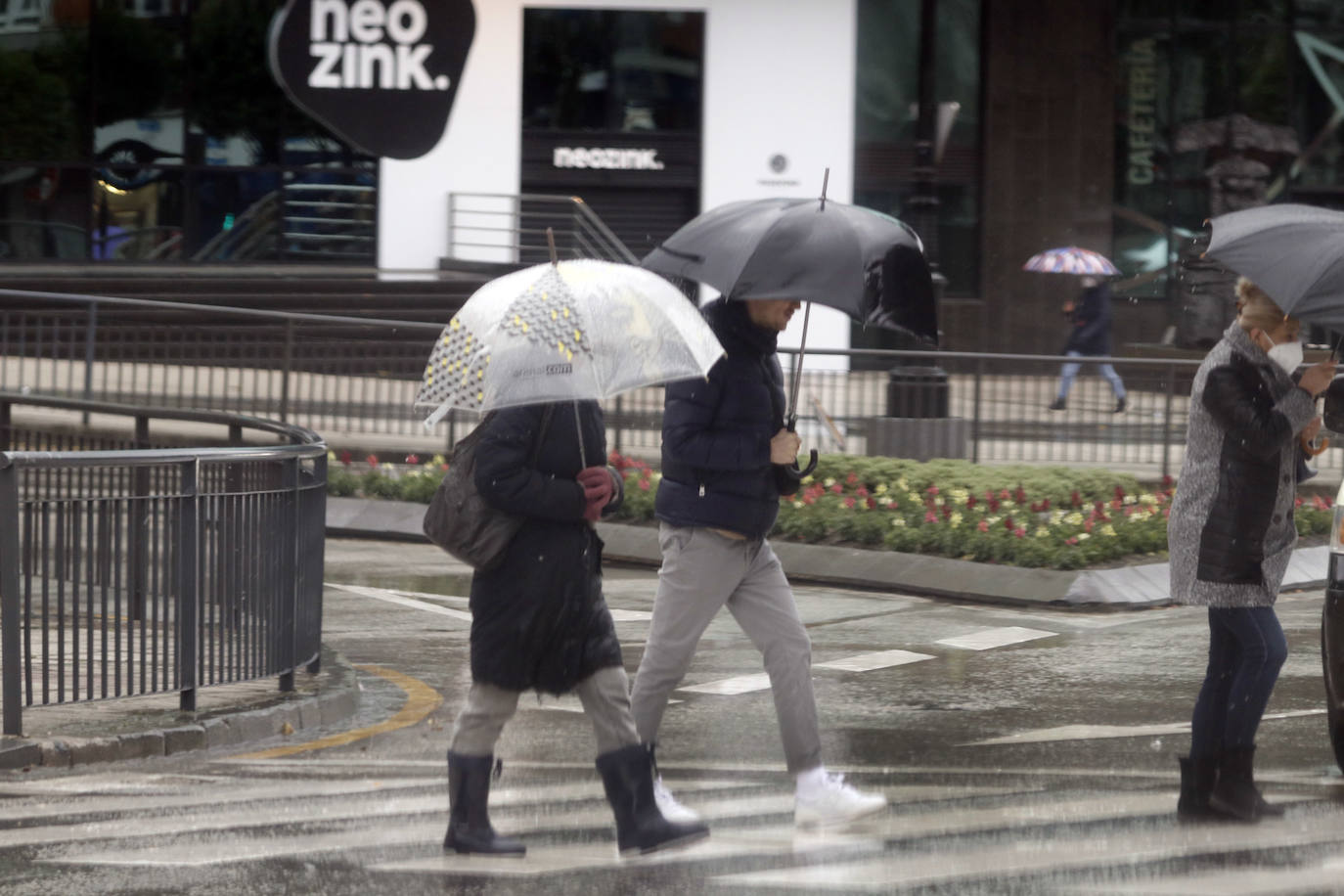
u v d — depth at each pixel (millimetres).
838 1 57531
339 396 33906
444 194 56906
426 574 25078
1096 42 60344
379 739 14789
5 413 24359
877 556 24641
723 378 11344
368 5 55938
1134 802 12570
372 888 10227
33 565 13742
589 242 57469
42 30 55094
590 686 10500
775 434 11484
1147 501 26250
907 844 11359
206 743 14328
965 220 60750
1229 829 11789
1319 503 28000
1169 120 60875
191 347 37312
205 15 55719
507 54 56750
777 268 11039
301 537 16219
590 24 57469
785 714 11766
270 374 34000
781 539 26125
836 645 19875
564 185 57938
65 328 33938
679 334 10023
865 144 60281
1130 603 22469
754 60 57688
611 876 10531
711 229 11516
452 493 10141
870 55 60188
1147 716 15945
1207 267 12539
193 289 50562
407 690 17281
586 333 9859
